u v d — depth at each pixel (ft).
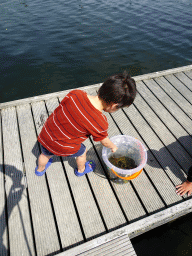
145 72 15.81
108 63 16.71
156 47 19.39
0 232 5.54
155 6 29.84
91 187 6.63
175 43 20.11
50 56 17.29
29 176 6.82
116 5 29.78
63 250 5.29
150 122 8.96
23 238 5.47
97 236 5.56
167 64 17.01
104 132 4.20
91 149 7.81
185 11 27.99
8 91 13.38
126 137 6.43
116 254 5.09
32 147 7.73
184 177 7.04
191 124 8.96
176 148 7.95
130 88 3.64
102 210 6.07
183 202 6.16
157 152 7.78
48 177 6.82
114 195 6.43
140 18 25.43
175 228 6.81
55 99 9.80
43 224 5.74
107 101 3.72
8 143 7.83
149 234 6.70
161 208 6.22
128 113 9.36
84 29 22.18
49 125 4.51
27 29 21.94
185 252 6.23
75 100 3.99
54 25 22.98
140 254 6.22
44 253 5.22
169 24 23.99
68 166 7.16
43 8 27.99
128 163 6.89
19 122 8.63
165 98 10.25
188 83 11.28
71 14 26.07
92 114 3.91
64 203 6.20
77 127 4.13
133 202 6.30
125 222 5.87
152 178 6.93
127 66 16.44
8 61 16.42
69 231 5.63
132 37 20.93
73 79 14.71
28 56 17.17
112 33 21.54
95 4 29.91
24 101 9.32
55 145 4.62
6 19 24.27
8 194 6.35
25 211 5.99
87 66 16.21
